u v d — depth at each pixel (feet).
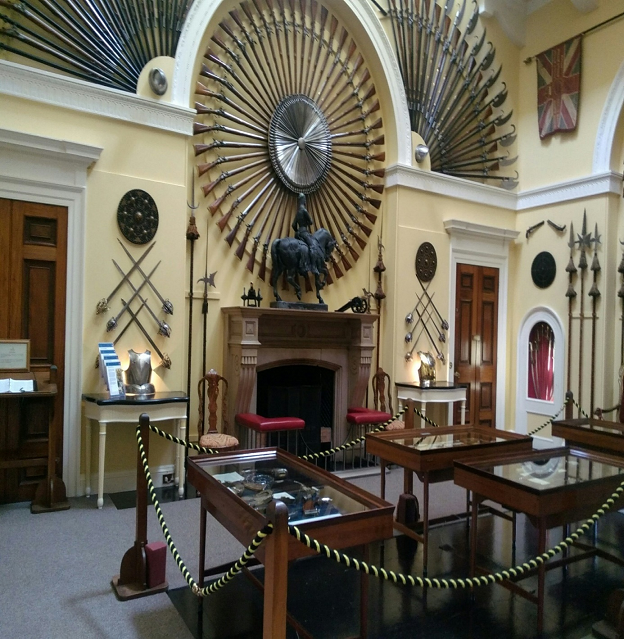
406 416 14.26
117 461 14.70
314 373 19.29
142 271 15.01
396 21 20.77
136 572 9.37
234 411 16.52
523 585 10.23
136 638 7.96
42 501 13.14
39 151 13.33
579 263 21.48
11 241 13.35
